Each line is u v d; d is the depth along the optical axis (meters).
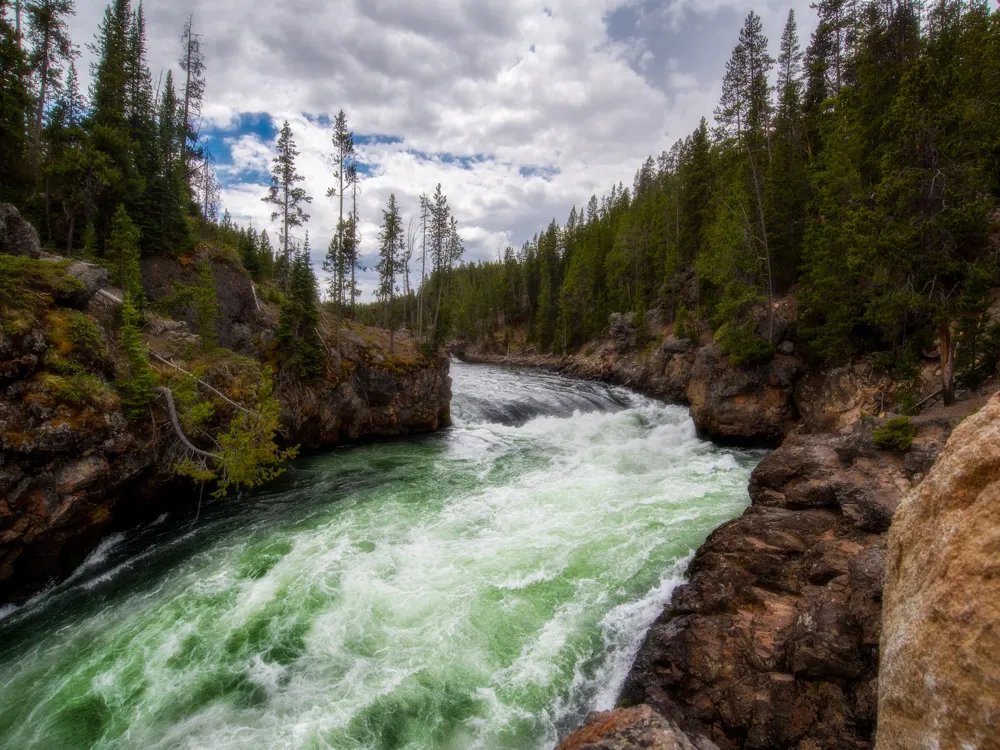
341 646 10.38
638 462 23.53
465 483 20.73
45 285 14.06
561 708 8.84
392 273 42.25
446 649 10.26
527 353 80.38
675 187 54.50
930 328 19.67
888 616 3.82
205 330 21.09
